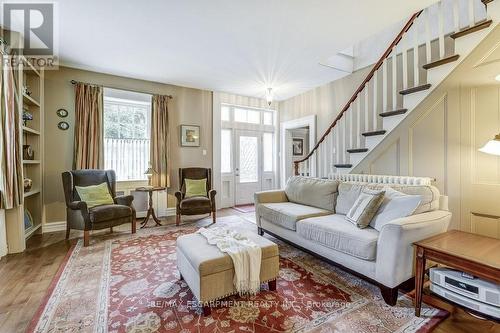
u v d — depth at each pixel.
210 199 4.16
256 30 2.85
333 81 4.73
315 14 2.55
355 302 1.83
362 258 1.96
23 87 3.13
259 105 6.00
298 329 1.53
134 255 2.75
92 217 3.08
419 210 2.05
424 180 2.54
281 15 2.56
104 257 2.70
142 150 4.62
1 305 1.79
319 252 2.42
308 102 5.38
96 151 3.99
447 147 2.62
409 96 2.92
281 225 2.94
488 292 1.37
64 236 3.45
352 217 2.37
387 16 2.61
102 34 2.91
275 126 6.29
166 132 4.67
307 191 3.33
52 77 3.80
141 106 4.65
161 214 4.63
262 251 1.90
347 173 3.75
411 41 3.41
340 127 4.36
